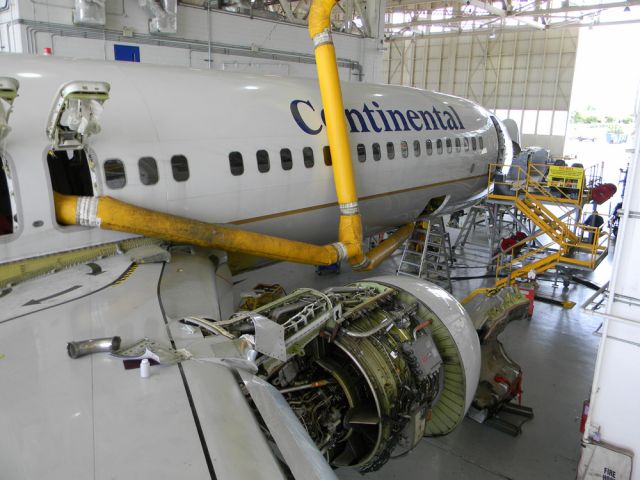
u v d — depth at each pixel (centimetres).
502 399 650
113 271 493
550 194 1312
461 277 1258
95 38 1148
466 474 571
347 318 446
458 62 3444
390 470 576
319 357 448
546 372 793
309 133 748
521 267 1234
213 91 662
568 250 1135
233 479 211
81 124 413
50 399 264
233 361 316
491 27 3077
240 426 250
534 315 1020
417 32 3403
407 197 963
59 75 539
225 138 644
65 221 509
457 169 1063
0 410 255
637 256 460
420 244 1198
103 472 211
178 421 248
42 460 218
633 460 498
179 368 299
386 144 877
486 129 1154
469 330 512
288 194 727
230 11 1398
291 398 434
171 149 591
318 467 244
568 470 579
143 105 582
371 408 430
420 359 455
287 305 417
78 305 403
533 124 3334
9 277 461
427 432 543
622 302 475
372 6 1772
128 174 555
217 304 446
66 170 576
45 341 335
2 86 316
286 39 1562
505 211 1422
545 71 3200
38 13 1061
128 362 305
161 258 537
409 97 990
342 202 763
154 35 1247
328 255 726
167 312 399
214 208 644
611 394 498
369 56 1812
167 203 592
